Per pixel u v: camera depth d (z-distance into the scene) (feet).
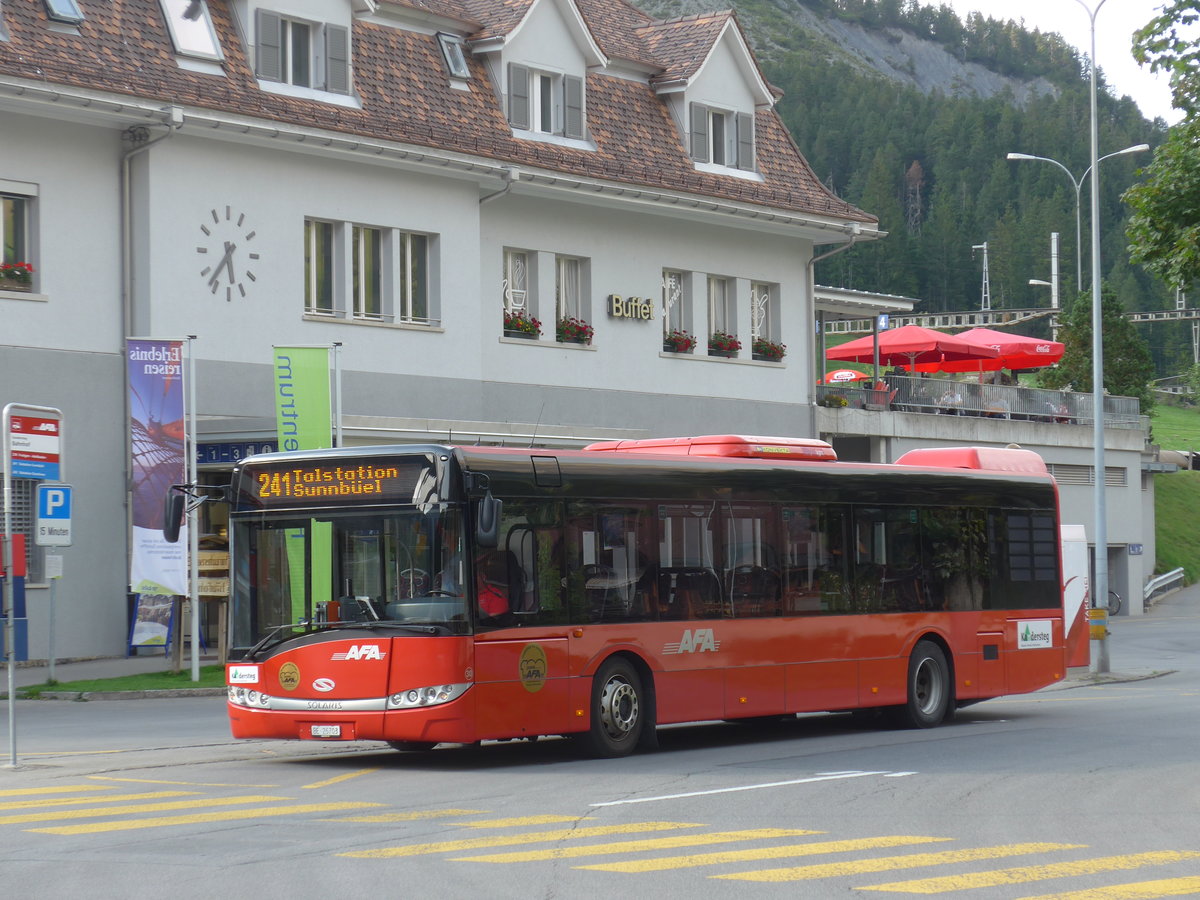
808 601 61.57
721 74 129.59
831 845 35.24
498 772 50.14
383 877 31.09
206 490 52.42
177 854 33.68
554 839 35.83
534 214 115.85
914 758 54.13
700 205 123.54
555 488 52.80
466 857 33.35
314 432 82.64
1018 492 72.49
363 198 102.83
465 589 49.47
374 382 102.78
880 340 174.09
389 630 49.39
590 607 53.47
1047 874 31.94
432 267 107.34
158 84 90.94
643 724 55.72
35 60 85.97
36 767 50.70
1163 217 58.80
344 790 45.16
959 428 161.99
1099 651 101.55
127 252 92.27
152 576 80.69
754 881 30.86
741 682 58.44
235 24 98.02
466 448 50.70
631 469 55.57
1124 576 190.19
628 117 122.72
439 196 107.24
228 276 95.71
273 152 98.02
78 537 90.53
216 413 94.84
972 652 69.26
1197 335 474.08
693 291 127.95
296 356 82.64
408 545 49.78
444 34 112.06
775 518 60.64
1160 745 58.03
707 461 58.44
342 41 102.73
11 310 87.76
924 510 67.56
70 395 90.02
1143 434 192.75
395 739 49.14
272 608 51.06
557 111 116.78
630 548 55.11
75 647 90.53
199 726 64.85
